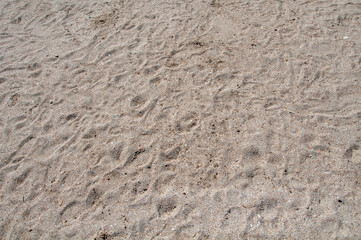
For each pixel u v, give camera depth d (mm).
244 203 2805
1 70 4582
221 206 2805
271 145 3213
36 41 5074
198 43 4609
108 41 4875
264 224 2658
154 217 2799
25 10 5883
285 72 3988
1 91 4258
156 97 3883
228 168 3076
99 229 2770
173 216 2785
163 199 2912
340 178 2891
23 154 3465
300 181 2906
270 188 2887
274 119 3449
